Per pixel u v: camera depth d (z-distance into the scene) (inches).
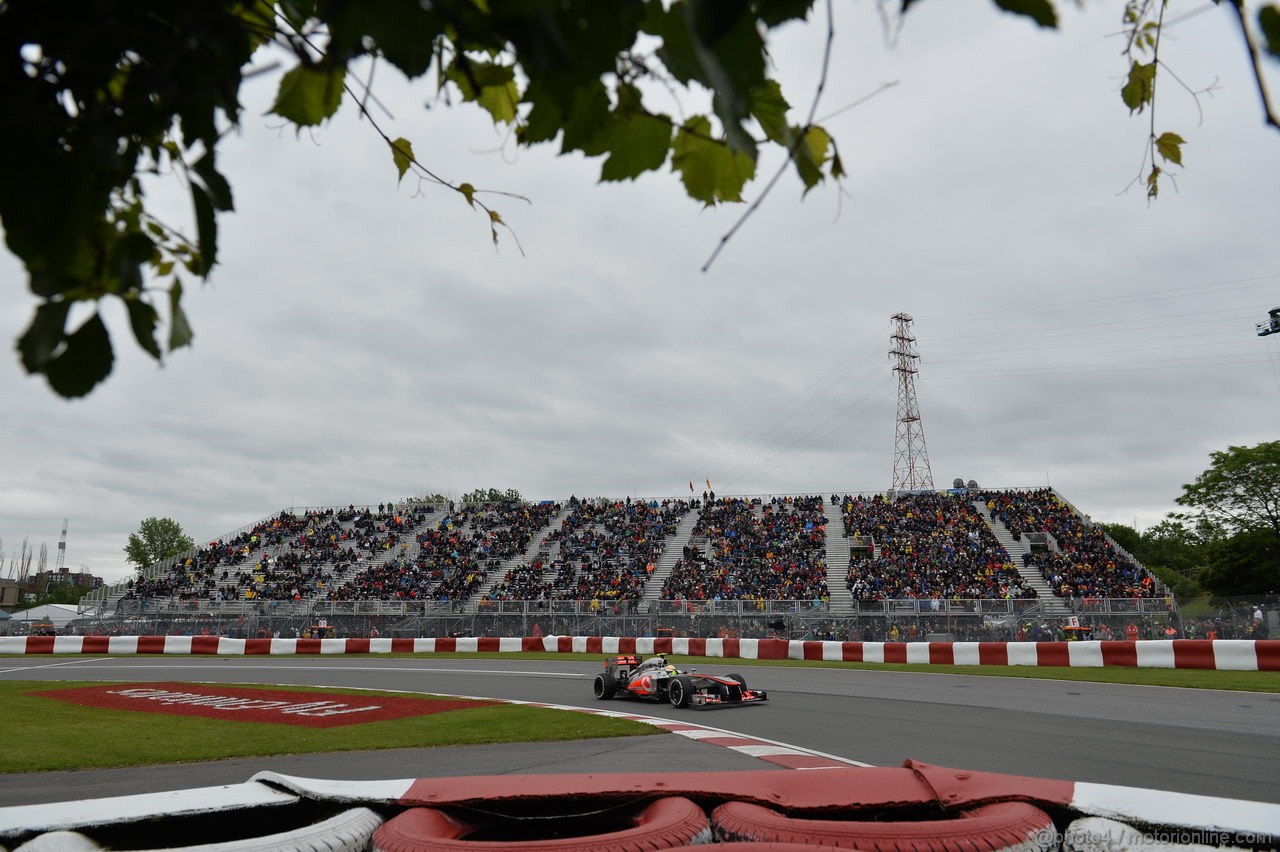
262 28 36.0
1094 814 112.3
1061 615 936.9
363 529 1833.2
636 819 121.8
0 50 34.4
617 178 40.7
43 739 386.6
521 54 27.5
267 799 123.6
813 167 38.2
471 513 1884.8
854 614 1028.5
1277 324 1264.8
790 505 1726.1
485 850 101.1
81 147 36.2
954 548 1392.7
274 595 1501.0
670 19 34.2
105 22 33.6
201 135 39.4
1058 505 1537.9
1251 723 392.8
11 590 3548.2
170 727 429.4
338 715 480.7
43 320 36.4
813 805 117.3
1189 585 2095.2
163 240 42.8
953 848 103.3
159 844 114.4
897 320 2559.1
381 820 119.5
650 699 576.4
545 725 421.7
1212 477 1462.8
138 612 1306.6
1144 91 53.6
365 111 45.9
